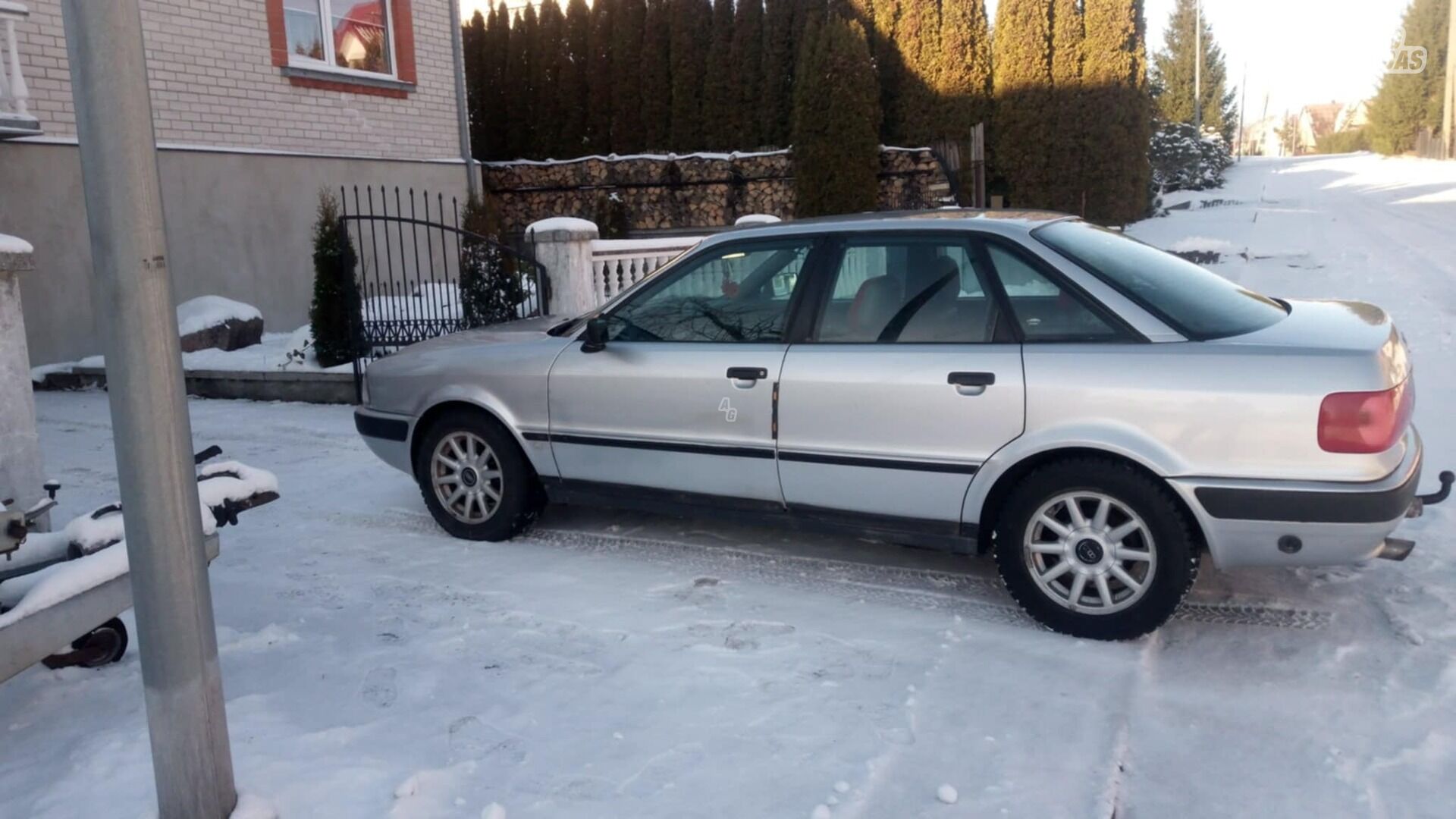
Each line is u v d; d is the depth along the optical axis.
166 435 2.67
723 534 5.67
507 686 3.92
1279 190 35.91
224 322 11.25
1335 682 3.81
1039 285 4.33
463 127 15.52
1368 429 3.75
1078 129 18.56
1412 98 62.38
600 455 5.21
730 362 4.83
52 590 3.37
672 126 18.73
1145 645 4.15
